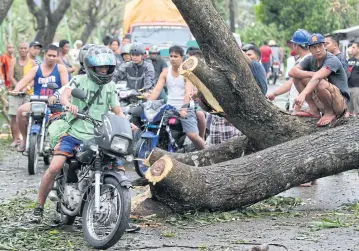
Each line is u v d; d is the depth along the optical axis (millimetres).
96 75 8602
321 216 9758
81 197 8492
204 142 13547
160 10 27922
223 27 10102
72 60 24875
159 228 9109
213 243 8289
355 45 16703
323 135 10266
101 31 48750
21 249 8070
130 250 8070
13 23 30766
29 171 13633
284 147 10148
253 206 10492
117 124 8172
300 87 11469
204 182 9688
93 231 8297
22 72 18578
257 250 7707
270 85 39719
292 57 19812
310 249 7887
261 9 52344
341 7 46969
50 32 28719
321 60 11219
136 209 9578
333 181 13172
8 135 18344
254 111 10609
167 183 9438
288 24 50844
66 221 9055
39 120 13516
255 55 11938
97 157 8281
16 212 9953
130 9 28281
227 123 13328
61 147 8664
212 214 9750
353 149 10117
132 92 14344
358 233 8609
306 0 49125
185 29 27734
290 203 10766
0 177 13391
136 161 13219
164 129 13453
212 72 10258
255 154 10078
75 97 8438
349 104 16812
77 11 39031
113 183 8133
